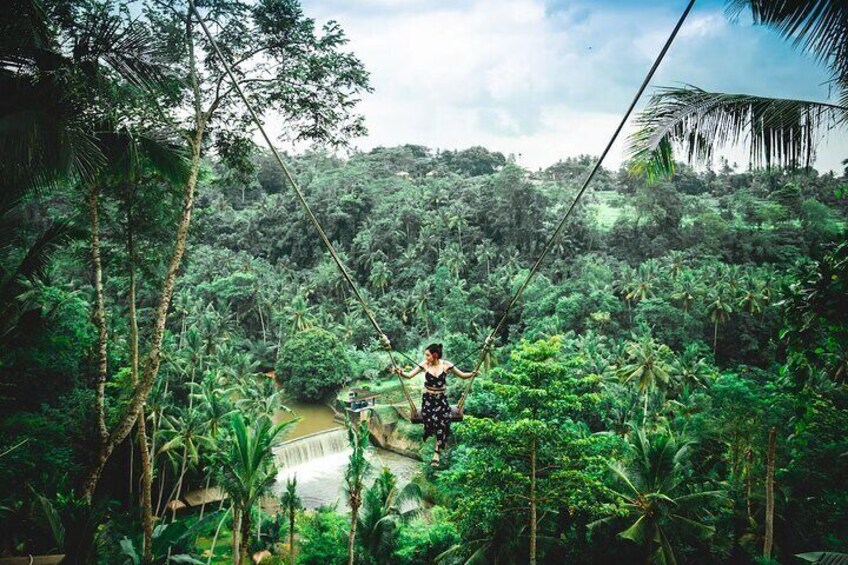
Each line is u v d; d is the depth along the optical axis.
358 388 56.69
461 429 21.36
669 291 64.69
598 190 113.88
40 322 14.73
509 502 21.81
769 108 7.68
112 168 14.78
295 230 90.88
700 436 27.47
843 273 9.99
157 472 35.03
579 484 20.80
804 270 11.00
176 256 16.12
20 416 22.08
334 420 56.31
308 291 78.94
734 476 27.17
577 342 53.97
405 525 29.78
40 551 13.00
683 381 46.75
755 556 23.98
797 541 24.48
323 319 70.50
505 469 20.94
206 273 76.50
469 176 129.88
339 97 17.66
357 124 18.41
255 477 19.75
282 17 16.41
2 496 17.31
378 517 26.53
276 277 81.88
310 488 42.25
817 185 90.00
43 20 10.69
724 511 25.22
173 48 15.63
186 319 64.44
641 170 8.20
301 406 60.00
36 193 10.89
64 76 11.16
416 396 55.28
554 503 21.50
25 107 10.78
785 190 85.56
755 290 59.75
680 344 58.59
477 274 79.25
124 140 14.48
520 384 20.97
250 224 93.00
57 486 18.92
